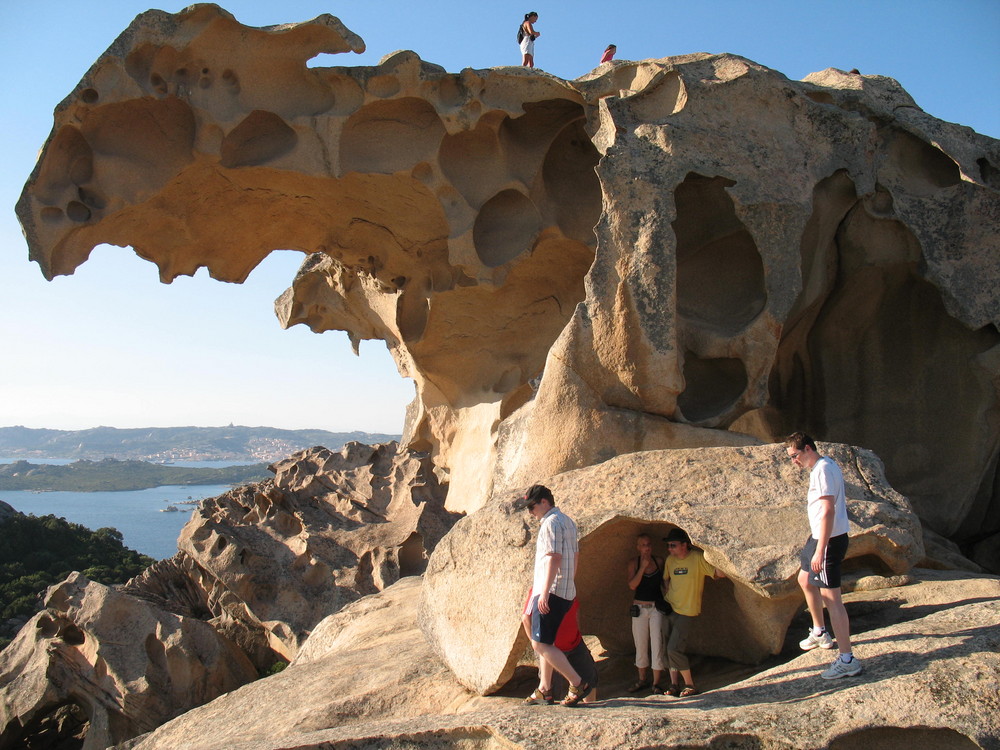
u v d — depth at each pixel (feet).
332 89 38.19
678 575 22.76
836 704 17.97
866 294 36.52
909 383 37.01
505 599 23.71
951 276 33.99
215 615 54.54
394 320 50.24
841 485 19.92
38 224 34.76
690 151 31.89
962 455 35.76
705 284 33.78
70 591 45.14
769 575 21.22
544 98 39.09
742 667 23.40
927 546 33.19
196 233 41.50
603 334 30.50
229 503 57.62
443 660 25.91
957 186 34.58
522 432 32.63
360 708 25.64
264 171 38.73
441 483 58.59
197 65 36.17
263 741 22.31
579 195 43.55
